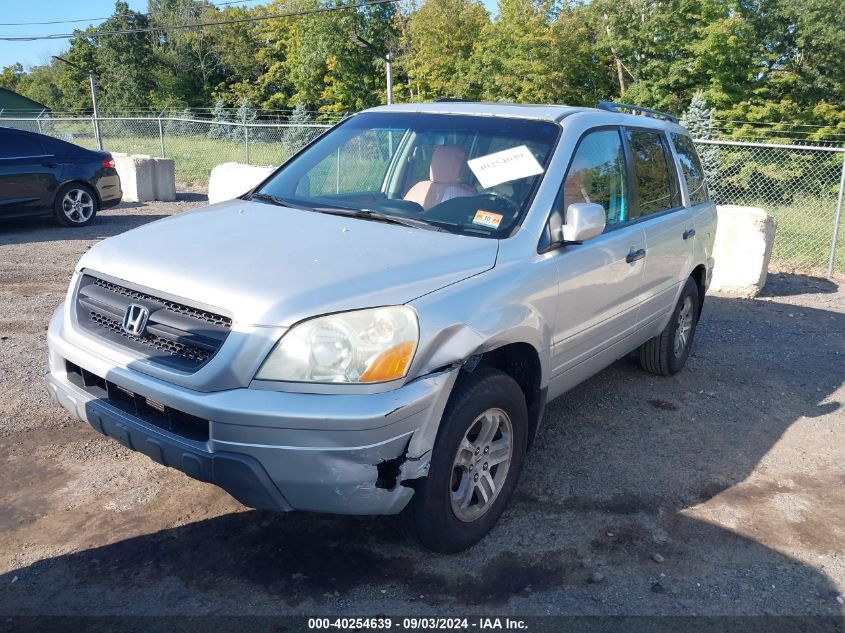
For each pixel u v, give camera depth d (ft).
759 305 28.27
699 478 13.73
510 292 10.68
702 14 86.74
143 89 189.06
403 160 13.66
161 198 49.96
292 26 155.43
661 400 17.62
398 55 138.62
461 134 13.46
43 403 15.33
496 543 11.16
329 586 9.92
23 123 96.22
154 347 9.62
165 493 12.03
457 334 9.62
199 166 67.21
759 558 11.23
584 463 14.03
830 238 42.57
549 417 16.17
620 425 15.98
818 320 26.30
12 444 13.48
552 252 11.85
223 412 8.63
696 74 88.38
